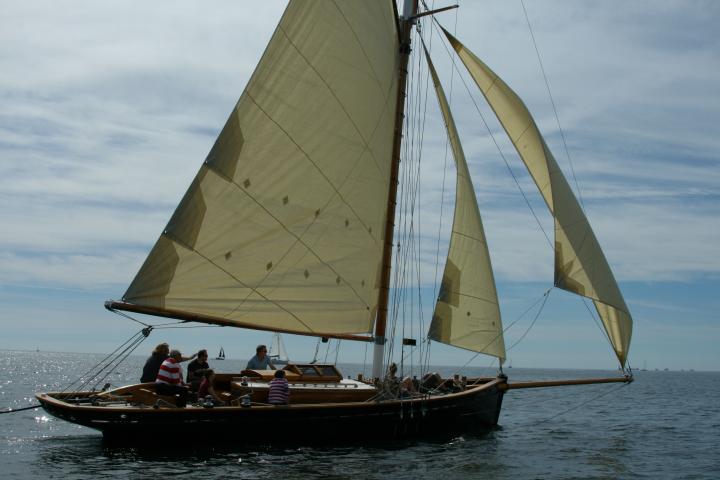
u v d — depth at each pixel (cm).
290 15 1808
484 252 2208
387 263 2066
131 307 1692
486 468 1652
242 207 1820
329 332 1942
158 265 1727
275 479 1385
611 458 1994
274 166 1858
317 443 1705
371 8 2008
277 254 1877
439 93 2252
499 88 2256
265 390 1739
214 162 1770
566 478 1631
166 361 1636
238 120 1788
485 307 2195
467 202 2198
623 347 2172
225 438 1603
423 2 2248
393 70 2103
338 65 1942
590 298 2108
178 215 1736
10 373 7981
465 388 2191
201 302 1783
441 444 1948
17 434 2008
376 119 2039
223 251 1806
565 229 2125
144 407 1559
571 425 2983
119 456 1562
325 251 1941
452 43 2305
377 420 1788
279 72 1827
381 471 1518
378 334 2042
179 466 1480
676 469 1861
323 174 1933
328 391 1812
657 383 12256
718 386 10594
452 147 2238
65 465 1482
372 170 2027
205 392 1692
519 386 2188
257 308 1850
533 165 2216
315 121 1912
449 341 2158
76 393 1691
